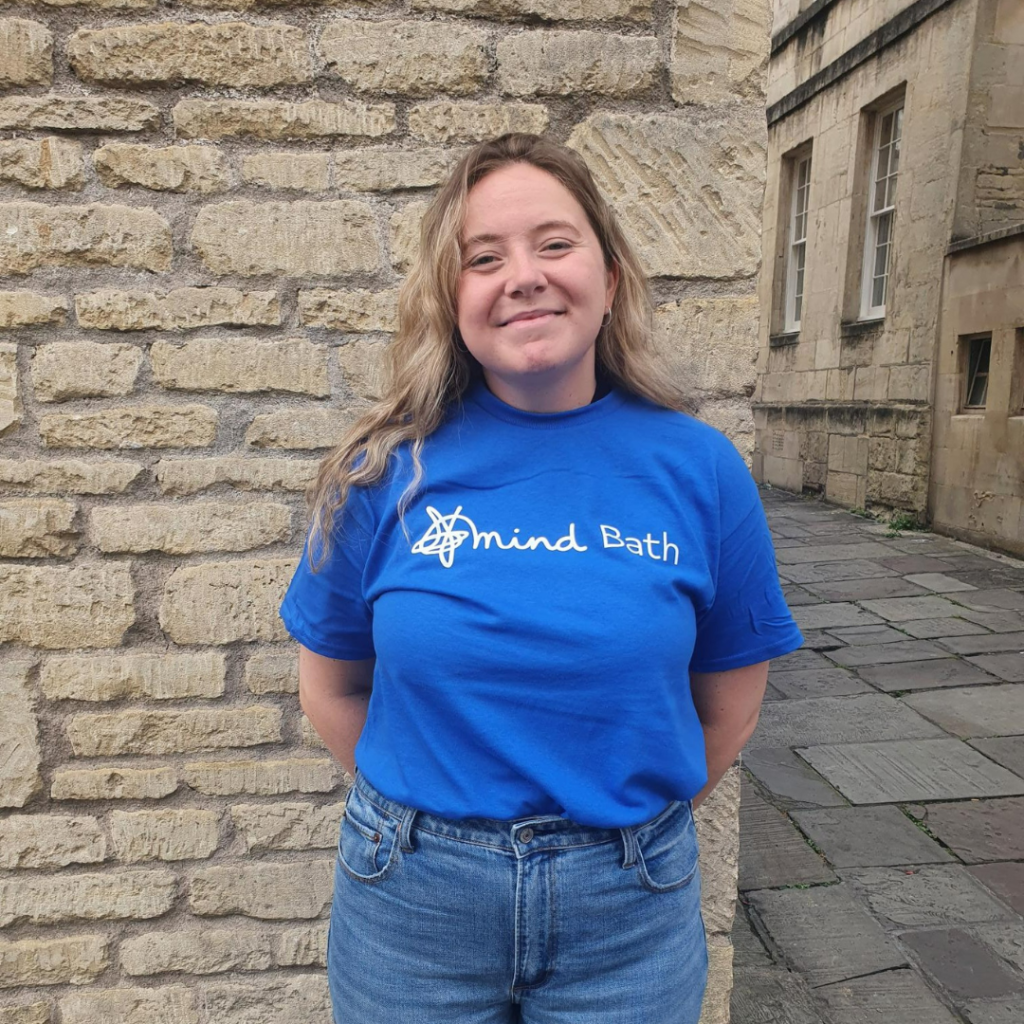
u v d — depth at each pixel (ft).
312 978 6.79
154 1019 6.77
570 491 3.60
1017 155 25.36
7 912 6.57
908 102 27.86
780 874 9.31
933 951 8.03
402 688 3.55
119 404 6.12
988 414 24.68
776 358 38.93
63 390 6.06
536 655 3.35
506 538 3.51
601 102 6.06
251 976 6.79
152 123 5.90
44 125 5.83
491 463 3.66
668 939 3.75
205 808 6.56
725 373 6.31
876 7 29.58
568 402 3.81
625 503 3.60
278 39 5.88
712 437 3.85
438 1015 3.68
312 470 6.28
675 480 3.68
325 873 6.68
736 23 6.00
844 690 14.69
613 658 3.35
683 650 3.52
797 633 3.99
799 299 38.73
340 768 6.58
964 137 25.18
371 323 6.18
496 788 3.45
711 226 6.17
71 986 6.72
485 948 3.58
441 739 3.51
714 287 6.24
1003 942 8.14
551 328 3.55
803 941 8.20
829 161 33.27
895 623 18.28
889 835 10.07
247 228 6.04
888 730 13.02
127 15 5.79
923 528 27.96
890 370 29.60
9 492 6.12
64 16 5.75
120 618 6.30
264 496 6.29
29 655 6.29
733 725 4.20
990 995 7.46
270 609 6.39
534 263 3.52
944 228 26.30
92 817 6.51
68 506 6.16
